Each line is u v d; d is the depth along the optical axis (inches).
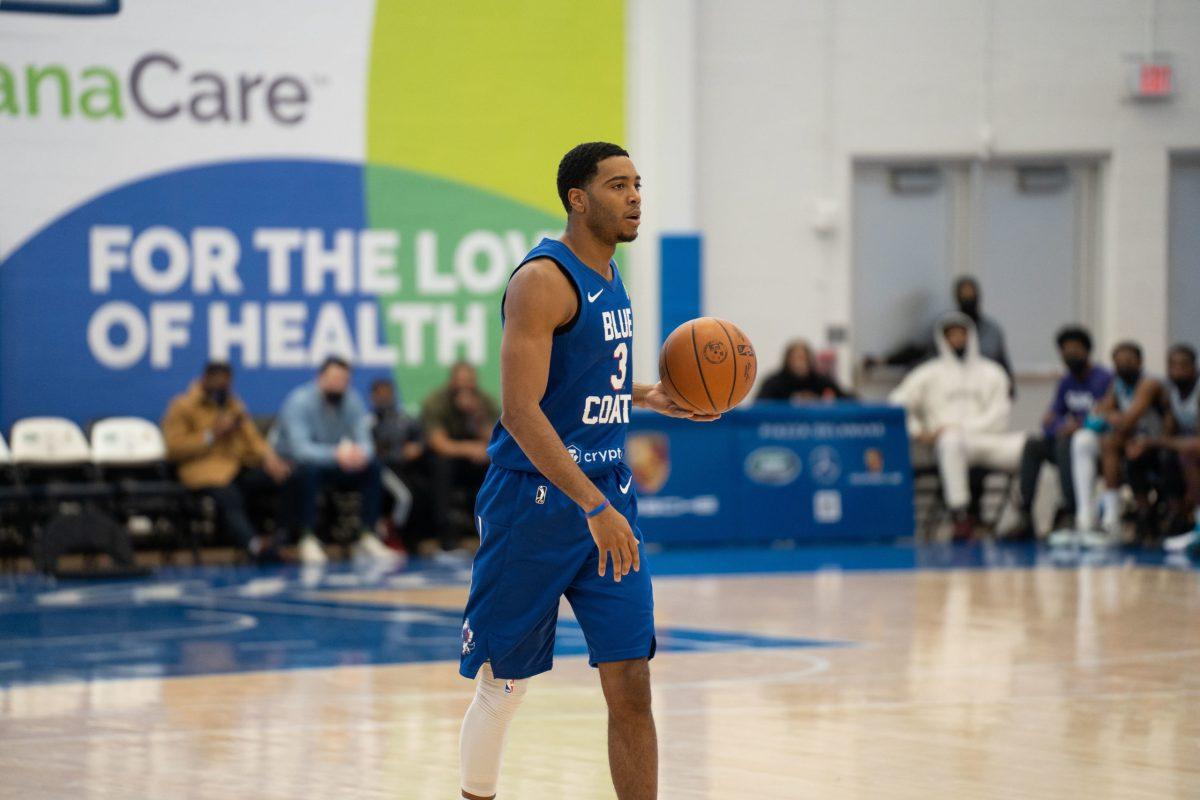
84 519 1138.7
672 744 514.9
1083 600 904.9
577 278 364.5
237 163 1376.7
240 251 1379.2
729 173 1509.6
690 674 661.3
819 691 617.6
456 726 554.3
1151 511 1262.3
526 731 542.0
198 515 1237.7
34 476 1237.7
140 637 805.9
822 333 1521.9
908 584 1003.3
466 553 1282.0
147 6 1352.1
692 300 1384.1
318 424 1245.1
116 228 1349.7
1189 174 1561.3
